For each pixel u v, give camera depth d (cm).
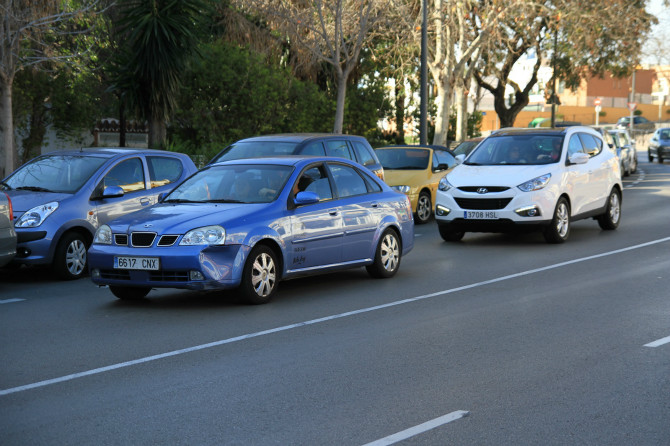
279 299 959
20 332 795
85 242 1162
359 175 1100
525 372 632
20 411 546
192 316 864
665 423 512
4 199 1031
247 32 2942
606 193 1592
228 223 903
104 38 2588
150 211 958
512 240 1512
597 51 3562
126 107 2370
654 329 779
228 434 497
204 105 2798
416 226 1816
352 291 1008
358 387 596
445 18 2964
